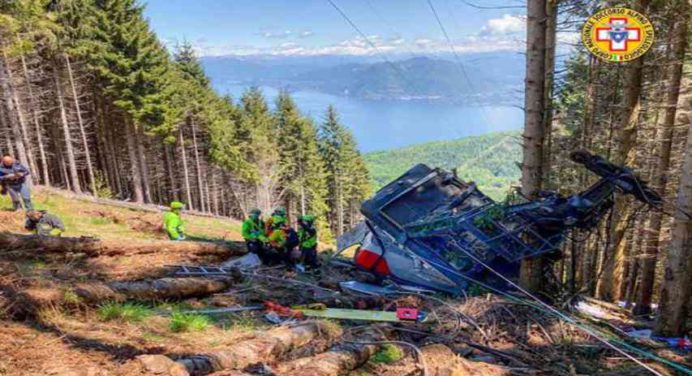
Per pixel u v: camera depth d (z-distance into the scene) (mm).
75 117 36250
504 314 6137
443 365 4516
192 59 47562
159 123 33438
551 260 7344
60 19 28969
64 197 20922
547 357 5184
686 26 9258
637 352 5359
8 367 3334
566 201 6605
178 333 4707
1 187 12289
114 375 3312
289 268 9031
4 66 23531
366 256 8688
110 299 5348
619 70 11273
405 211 8711
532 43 6441
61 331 4180
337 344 4801
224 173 48344
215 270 7918
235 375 3586
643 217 12273
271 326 5391
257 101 52906
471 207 8438
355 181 60125
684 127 11219
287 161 50688
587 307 8055
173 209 11461
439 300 7059
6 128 29234
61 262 7336
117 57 30812
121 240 8812
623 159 9539
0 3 18500
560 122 15469
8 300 4398
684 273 5953
